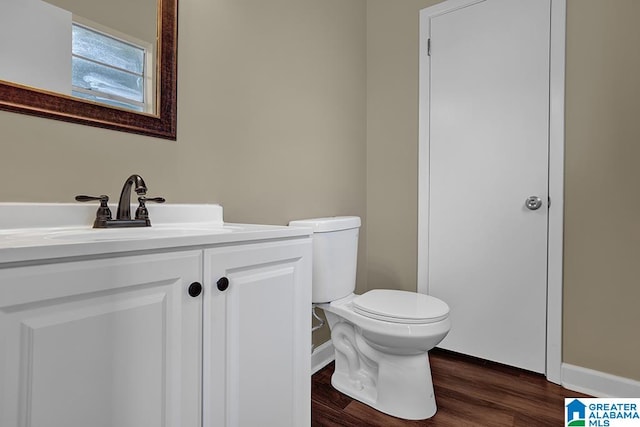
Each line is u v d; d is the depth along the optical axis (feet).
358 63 7.32
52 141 3.03
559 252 5.51
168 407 2.26
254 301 2.82
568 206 5.47
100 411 1.94
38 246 1.68
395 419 4.65
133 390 2.08
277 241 3.04
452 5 6.56
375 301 5.01
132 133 3.56
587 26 5.31
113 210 3.34
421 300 5.07
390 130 7.32
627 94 5.02
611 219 5.14
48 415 1.75
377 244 7.52
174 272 2.27
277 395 3.02
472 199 6.37
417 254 7.00
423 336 4.30
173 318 2.28
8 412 1.63
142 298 2.13
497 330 6.14
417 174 6.99
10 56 2.82
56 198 3.05
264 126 5.03
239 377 2.69
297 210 5.63
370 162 7.60
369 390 5.17
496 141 6.12
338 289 5.40
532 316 5.79
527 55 5.82
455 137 6.56
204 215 4.04
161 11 3.77
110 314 1.98
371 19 7.57
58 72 3.07
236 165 4.61
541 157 5.70
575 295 5.41
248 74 4.78
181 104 3.97
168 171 3.86
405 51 7.13
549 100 5.62
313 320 6.04
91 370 1.90
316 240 5.17
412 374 4.68
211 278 2.49
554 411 4.78
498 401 5.03
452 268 6.59
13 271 1.62
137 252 2.08
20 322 1.66
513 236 5.97
